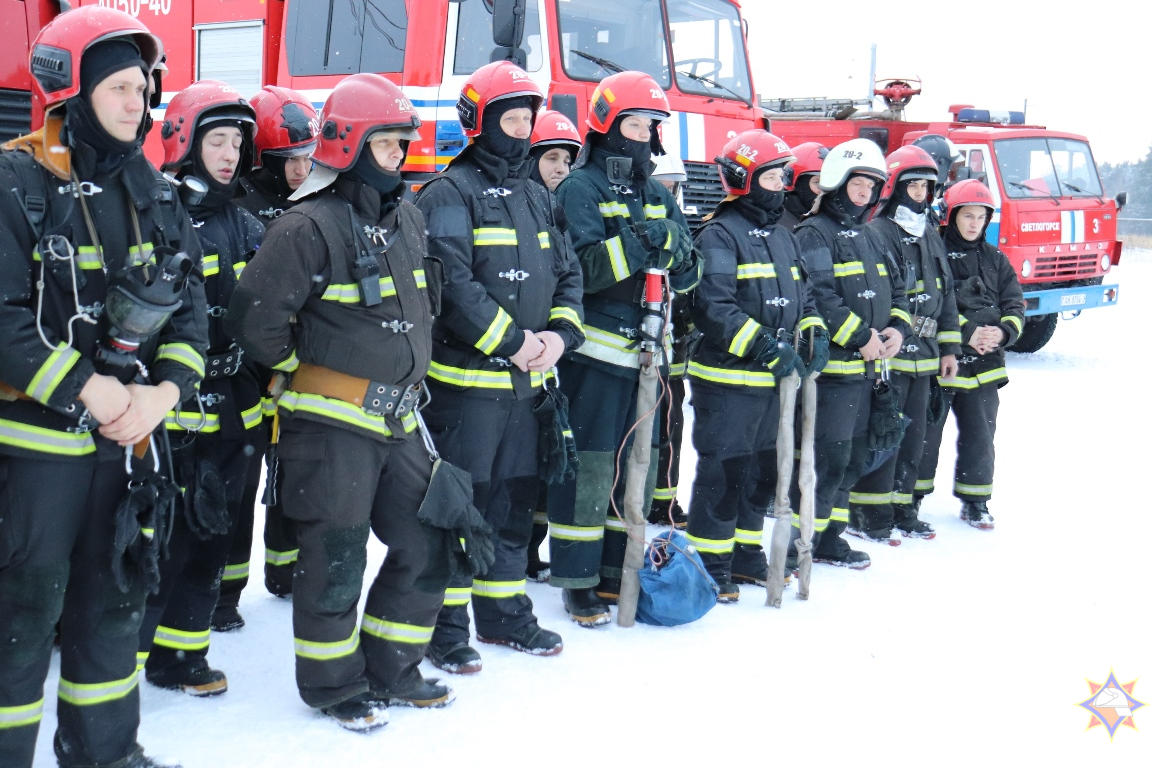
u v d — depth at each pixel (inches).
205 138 133.1
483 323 141.9
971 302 241.4
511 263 147.2
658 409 177.0
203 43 347.3
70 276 98.7
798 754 130.8
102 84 97.5
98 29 96.7
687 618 169.9
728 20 354.6
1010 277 249.0
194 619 137.1
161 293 98.8
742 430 182.1
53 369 95.8
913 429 229.5
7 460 99.2
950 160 327.9
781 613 180.9
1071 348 541.0
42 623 101.3
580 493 168.6
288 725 130.5
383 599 134.1
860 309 202.5
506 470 154.1
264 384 148.0
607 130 167.0
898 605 186.9
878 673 156.7
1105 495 268.2
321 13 323.6
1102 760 133.6
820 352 183.0
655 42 327.0
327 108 123.7
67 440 100.5
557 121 182.2
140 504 104.2
